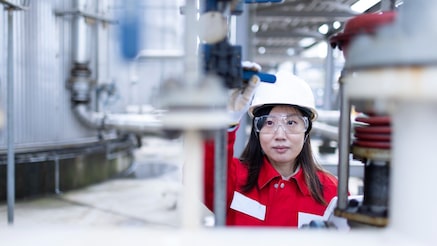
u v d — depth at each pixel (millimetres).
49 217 3965
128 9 719
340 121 735
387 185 695
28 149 4969
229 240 515
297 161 1396
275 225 1333
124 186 5480
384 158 674
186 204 520
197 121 500
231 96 754
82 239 524
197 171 518
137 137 7551
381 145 674
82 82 5566
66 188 5121
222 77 599
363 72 519
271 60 6250
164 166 7074
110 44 6602
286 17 3750
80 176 5352
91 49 5988
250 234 530
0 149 4684
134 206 4426
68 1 5426
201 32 599
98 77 6145
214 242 510
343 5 2537
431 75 459
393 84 474
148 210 4266
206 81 515
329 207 1274
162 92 519
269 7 3756
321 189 1375
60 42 5465
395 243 500
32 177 4707
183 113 501
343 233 538
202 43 608
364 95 515
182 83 510
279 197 1360
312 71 7133
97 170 5734
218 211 602
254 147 1432
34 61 5059
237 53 613
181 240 512
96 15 5594
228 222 1383
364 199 734
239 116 788
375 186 704
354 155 748
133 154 7500
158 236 523
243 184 1399
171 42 2613
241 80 638
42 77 5195
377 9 1632
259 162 1422
